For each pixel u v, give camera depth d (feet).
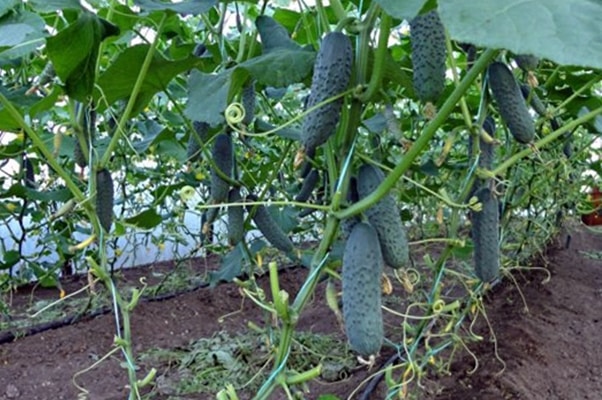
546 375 9.57
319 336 11.09
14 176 11.42
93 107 6.43
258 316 13.42
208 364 10.36
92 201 5.79
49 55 4.90
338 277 4.93
